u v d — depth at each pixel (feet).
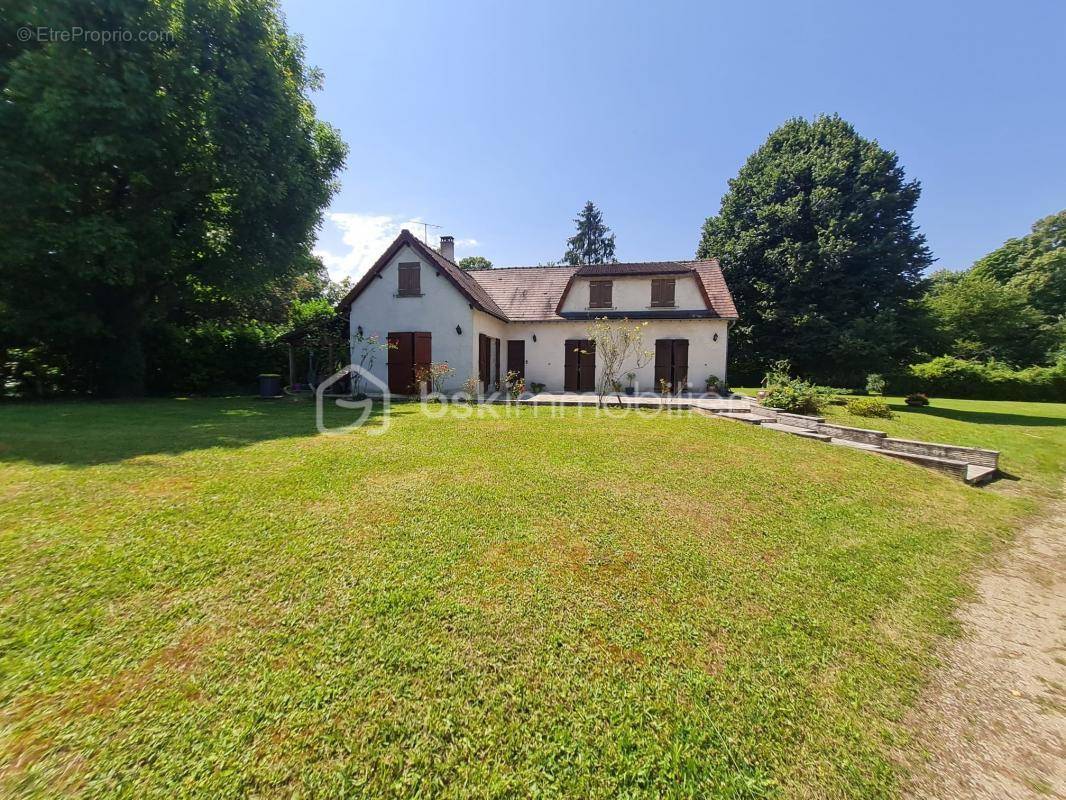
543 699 6.93
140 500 13.61
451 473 17.99
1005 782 6.05
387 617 8.67
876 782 5.93
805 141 85.71
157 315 48.29
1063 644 9.36
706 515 14.92
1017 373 60.39
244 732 6.08
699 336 55.11
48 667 7.01
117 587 9.15
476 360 51.16
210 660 7.34
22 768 5.46
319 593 9.34
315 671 7.22
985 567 12.92
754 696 7.29
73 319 39.04
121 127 32.96
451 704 6.74
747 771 5.98
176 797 5.19
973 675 8.27
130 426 25.79
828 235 74.54
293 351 53.72
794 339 77.15
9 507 12.72
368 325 52.49
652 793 5.60
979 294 81.10
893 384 66.23
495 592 9.73
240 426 26.96
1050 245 116.06
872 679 7.93
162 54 34.53
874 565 12.39
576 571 10.85
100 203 38.96
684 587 10.45
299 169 44.37
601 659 7.88
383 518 13.23
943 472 22.33
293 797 5.29
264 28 39.65
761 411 34.40
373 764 5.77
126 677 6.90
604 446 23.59
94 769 5.49
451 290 50.78
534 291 62.95
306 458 19.22
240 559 10.51
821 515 15.66
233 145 38.04
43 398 40.60
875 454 24.45
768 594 10.46
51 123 29.58
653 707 6.90
